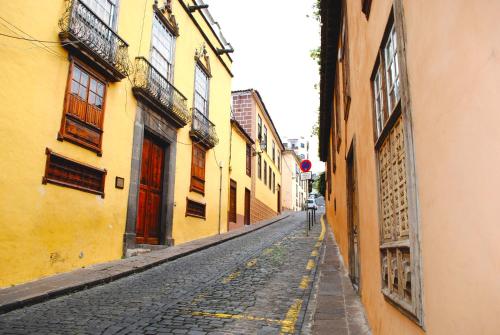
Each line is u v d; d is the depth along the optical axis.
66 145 8.16
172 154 12.96
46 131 7.64
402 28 2.48
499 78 1.22
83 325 4.80
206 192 15.77
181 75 13.64
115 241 9.71
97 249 9.05
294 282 7.44
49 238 7.65
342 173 9.14
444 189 1.77
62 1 8.10
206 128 15.41
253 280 7.65
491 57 1.28
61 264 7.93
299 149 84.44
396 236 3.00
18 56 7.09
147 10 11.59
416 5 2.17
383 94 3.42
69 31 7.98
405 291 2.63
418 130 2.17
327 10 8.00
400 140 2.83
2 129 6.73
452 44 1.64
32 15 7.39
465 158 1.52
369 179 4.32
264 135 28.27
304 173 16.55
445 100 1.74
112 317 5.16
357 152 5.49
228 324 4.92
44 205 7.56
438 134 1.84
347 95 6.87
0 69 6.74
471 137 1.46
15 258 6.87
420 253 2.17
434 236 1.91
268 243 13.68
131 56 10.69
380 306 3.61
